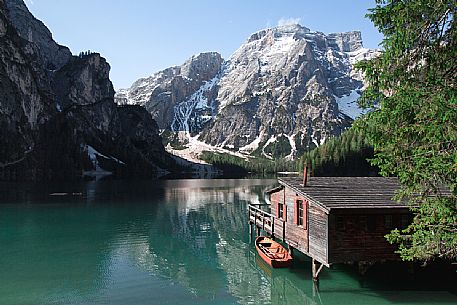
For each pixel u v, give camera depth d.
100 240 42.91
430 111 13.50
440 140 13.78
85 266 32.56
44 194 94.69
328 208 23.97
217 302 24.47
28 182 145.12
